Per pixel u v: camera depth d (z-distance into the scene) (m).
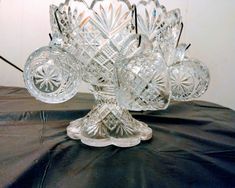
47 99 0.42
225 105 1.14
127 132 0.51
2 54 1.06
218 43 1.08
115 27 0.47
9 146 0.43
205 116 0.68
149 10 0.51
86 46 0.47
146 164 0.40
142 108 0.39
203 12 1.05
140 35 0.42
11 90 0.88
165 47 0.51
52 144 0.45
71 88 0.43
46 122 0.57
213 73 1.11
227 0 1.04
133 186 0.33
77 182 0.34
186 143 0.49
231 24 1.07
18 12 1.02
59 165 0.38
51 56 0.41
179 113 0.70
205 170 0.39
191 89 0.59
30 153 0.40
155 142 0.49
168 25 0.50
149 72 0.37
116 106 0.55
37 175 0.35
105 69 0.47
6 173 0.34
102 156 0.42
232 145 0.48
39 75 0.41
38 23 1.04
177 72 0.58
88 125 0.52
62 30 0.49
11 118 0.58
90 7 0.47
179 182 0.35
